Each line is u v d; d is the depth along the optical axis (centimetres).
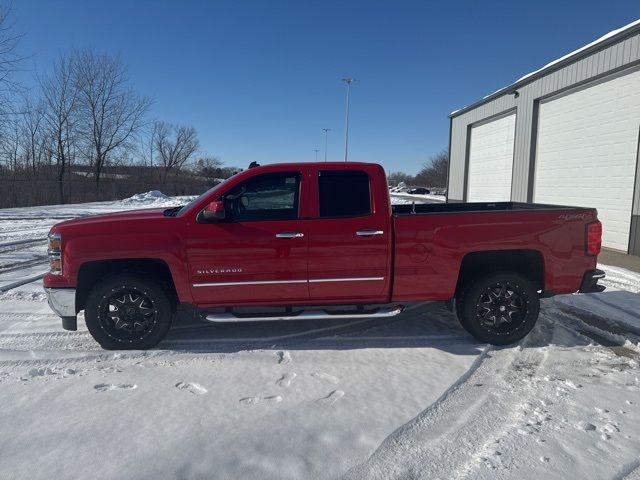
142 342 508
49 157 4322
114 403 388
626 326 595
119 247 492
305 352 508
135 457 311
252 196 511
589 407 383
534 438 336
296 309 523
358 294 517
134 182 4797
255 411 375
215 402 391
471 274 544
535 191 1591
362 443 330
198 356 495
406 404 388
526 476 294
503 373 454
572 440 333
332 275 509
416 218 510
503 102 1798
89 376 443
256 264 502
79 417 364
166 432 342
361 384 427
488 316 525
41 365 472
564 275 524
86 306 502
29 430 345
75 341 542
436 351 511
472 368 465
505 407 383
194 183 6331
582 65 1295
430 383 429
